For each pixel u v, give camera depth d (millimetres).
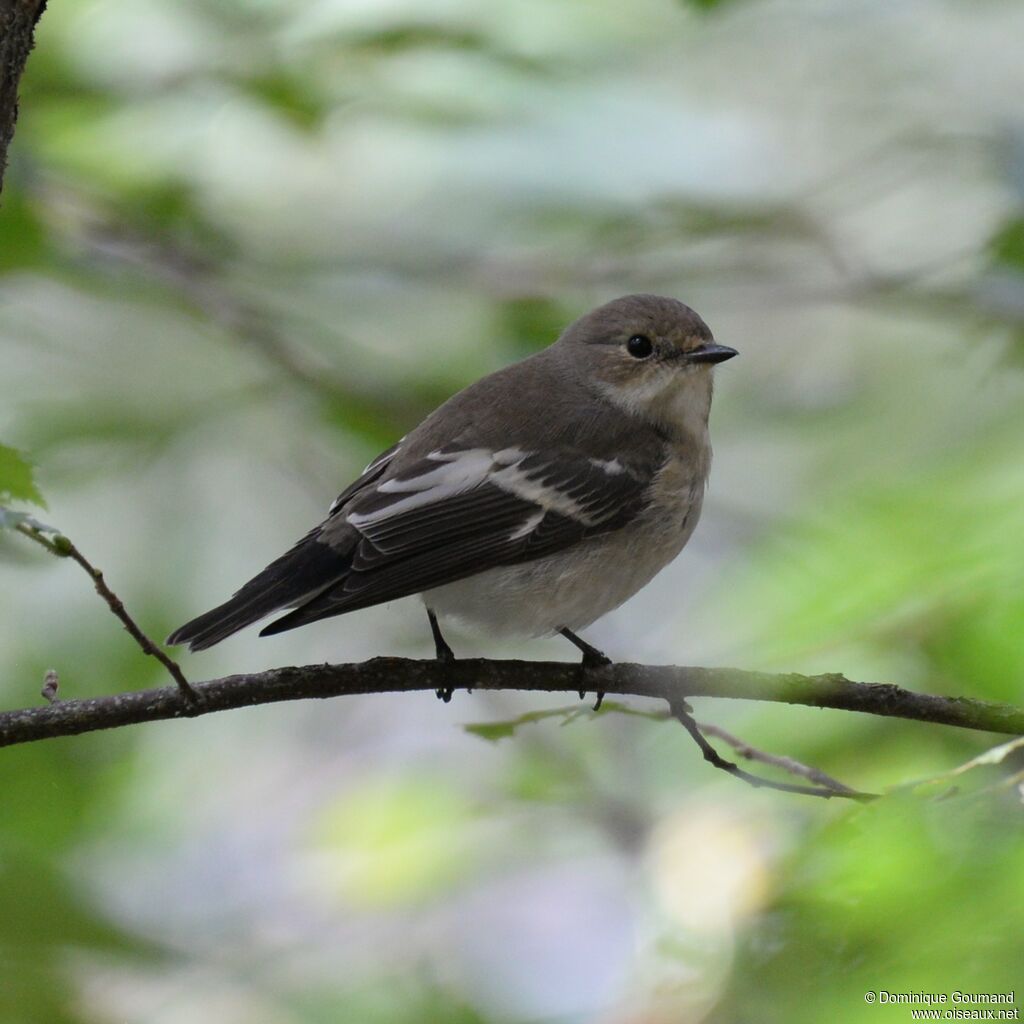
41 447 11695
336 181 13117
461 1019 10297
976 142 11422
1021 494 9781
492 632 8211
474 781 12109
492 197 11992
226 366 12711
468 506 7891
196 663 12664
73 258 10969
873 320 14656
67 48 10844
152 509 12000
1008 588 8922
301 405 11961
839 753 9023
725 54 14336
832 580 9617
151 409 12211
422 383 11586
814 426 13406
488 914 11656
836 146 14383
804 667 9203
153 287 11352
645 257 12406
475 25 10523
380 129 11328
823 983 5203
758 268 12000
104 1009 9180
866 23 14188
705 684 6855
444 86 10883
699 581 13461
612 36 12461
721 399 14031
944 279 11891
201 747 12906
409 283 12156
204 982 10328
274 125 10820
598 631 13414
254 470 12797
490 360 12023
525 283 12078
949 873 5098
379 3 10344
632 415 8586
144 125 11430
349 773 13266
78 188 11133
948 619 8969
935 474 10820
